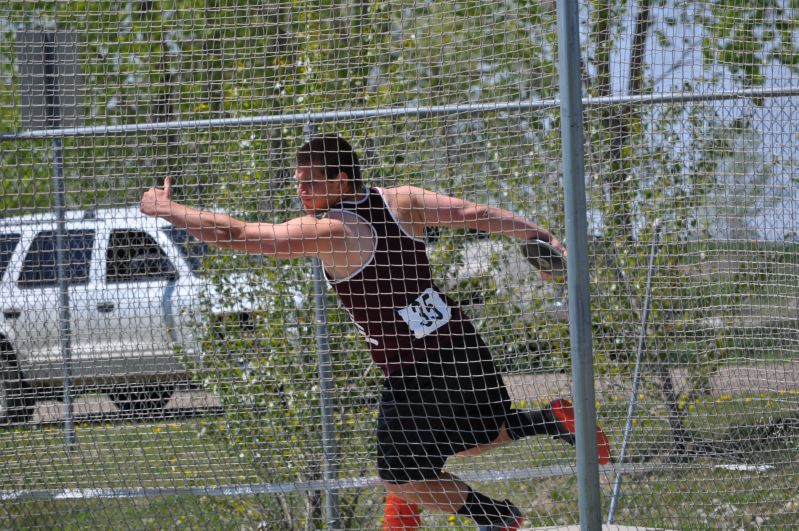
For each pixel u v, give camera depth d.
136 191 15.06
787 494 14.83
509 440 13.23
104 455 14.88
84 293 14.63
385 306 12.05
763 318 15.31
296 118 14.18
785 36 14.82
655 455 15.07
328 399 14.98
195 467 15.26
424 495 12.79
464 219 12.27
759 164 15.03
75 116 14.38
